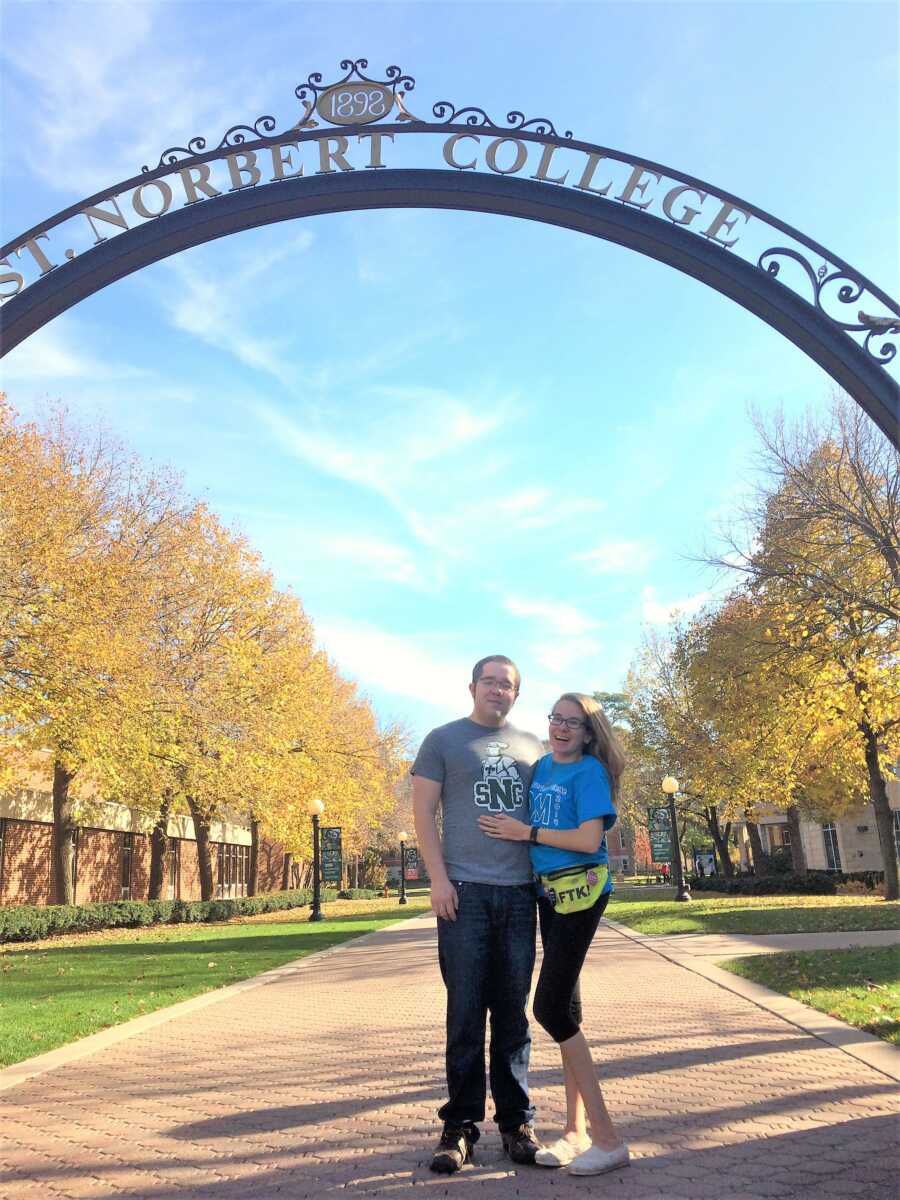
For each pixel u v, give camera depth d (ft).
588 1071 12.79
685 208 19.60
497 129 19.93
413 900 151.74
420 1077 18.66
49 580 67.26
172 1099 17.65
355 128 19.98
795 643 64.03
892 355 18.30
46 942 69.15
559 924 12.87
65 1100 17.76
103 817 111.04
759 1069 17.69
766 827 178.91
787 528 64.90
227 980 37.60
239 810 100.78
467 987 13.07
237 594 94.63
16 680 68.08
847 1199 11.16
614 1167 12.48
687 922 54.85
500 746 14.07
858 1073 16.92
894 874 73.05
